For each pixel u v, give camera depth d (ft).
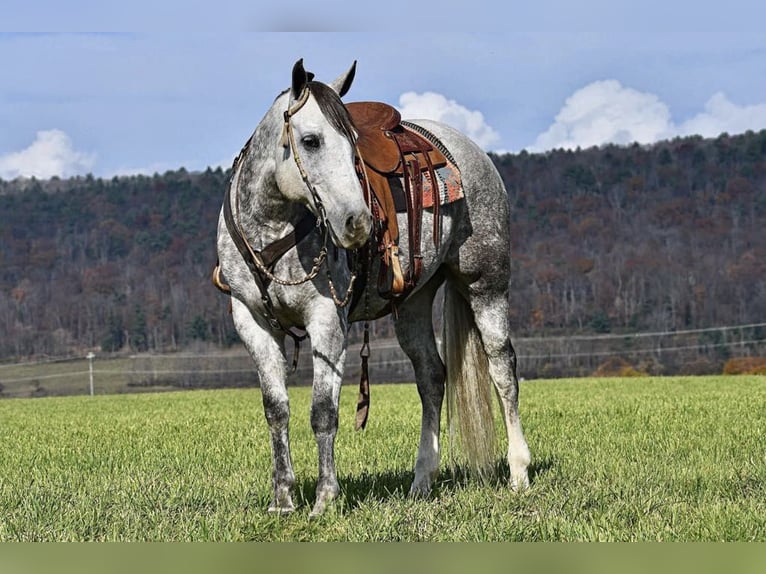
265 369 20.08
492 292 24.47
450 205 23.31
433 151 23.35
